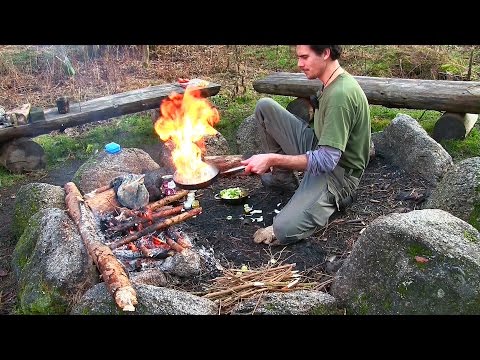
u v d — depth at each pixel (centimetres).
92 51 767
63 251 297
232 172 329
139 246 328
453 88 467
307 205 333
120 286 262
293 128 377
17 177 474
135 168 421
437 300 251
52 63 725
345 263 291
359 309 269
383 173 430
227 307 286
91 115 493
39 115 474
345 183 345
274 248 341
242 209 390
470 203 318
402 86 485
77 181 411
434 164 403
